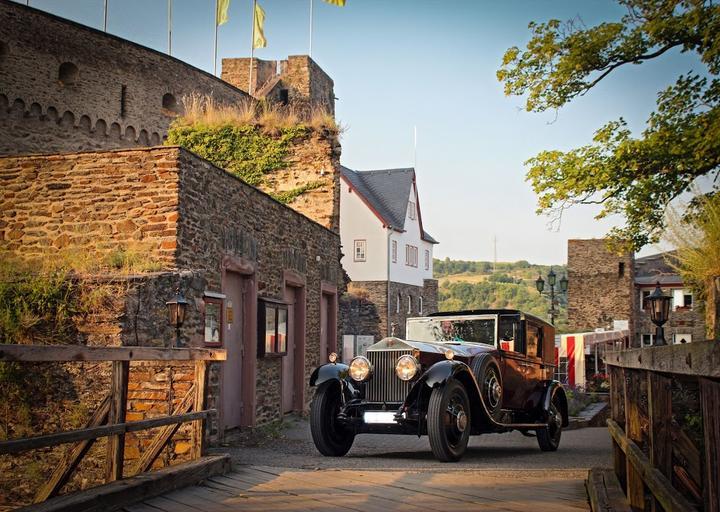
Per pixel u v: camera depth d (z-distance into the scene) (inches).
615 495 201.9
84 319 366.0
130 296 366.3
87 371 366.3
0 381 363.6
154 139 1141.1
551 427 443.8
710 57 454.0
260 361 534.0
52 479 231.6
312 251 663.8
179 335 362.3
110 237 419.8
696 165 473.1
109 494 204.8
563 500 225.8
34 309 366.6
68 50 999.6
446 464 326.3
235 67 1590.8
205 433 278.5
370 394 360.2
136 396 366.3
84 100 1023.0
